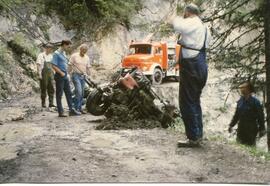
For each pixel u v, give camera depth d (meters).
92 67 24.45
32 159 7.37
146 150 7.89
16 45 20.88
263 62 10.88
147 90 10.66
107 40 25.61
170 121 10.53
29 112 13.81
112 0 25.80
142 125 10.24
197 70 7.57
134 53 22.64
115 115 10.45
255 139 9.07
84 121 11.68
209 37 7.76
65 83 12.77
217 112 18.91
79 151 7.86
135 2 27.22
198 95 7.75
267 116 10.20
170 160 7.27
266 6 10.21
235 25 11.23
